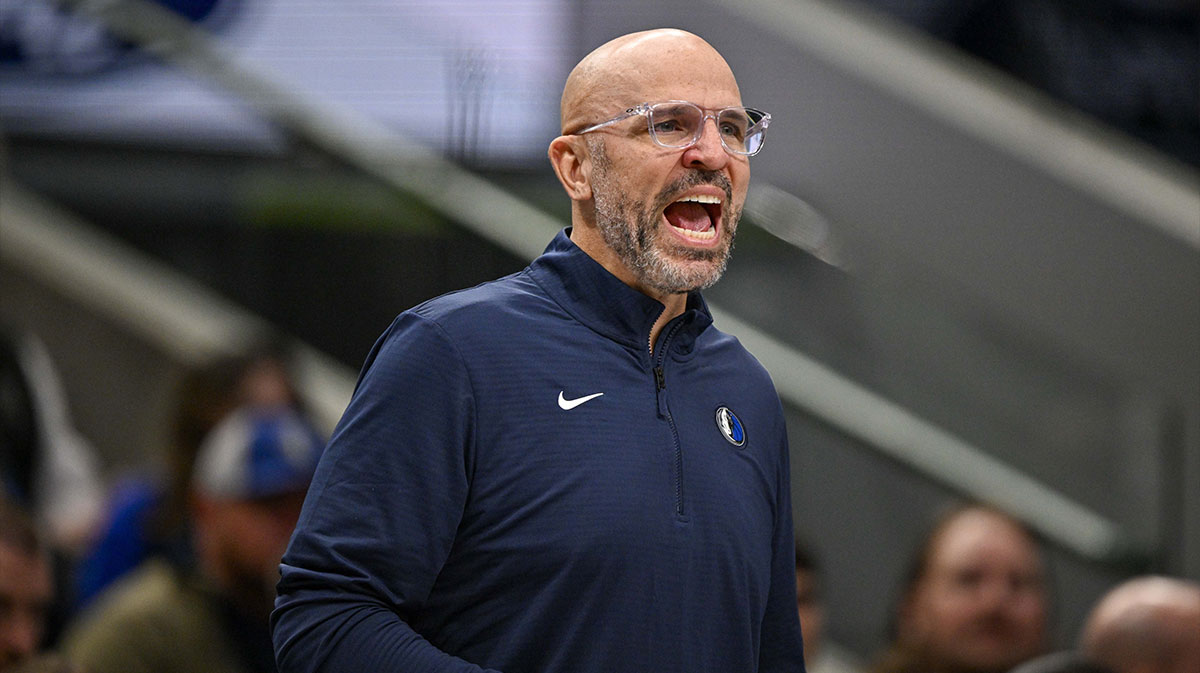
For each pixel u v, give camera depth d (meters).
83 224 17.55
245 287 17.16
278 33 18.41
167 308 16.95
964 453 16.14
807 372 15.79
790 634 6.49
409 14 18.36
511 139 16.28
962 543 12.45
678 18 20.86
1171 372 21.11
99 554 11.49
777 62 21.70
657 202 5.79
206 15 18.28
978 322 16.47
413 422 5.45
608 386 5.70
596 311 5.86
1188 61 22.09
